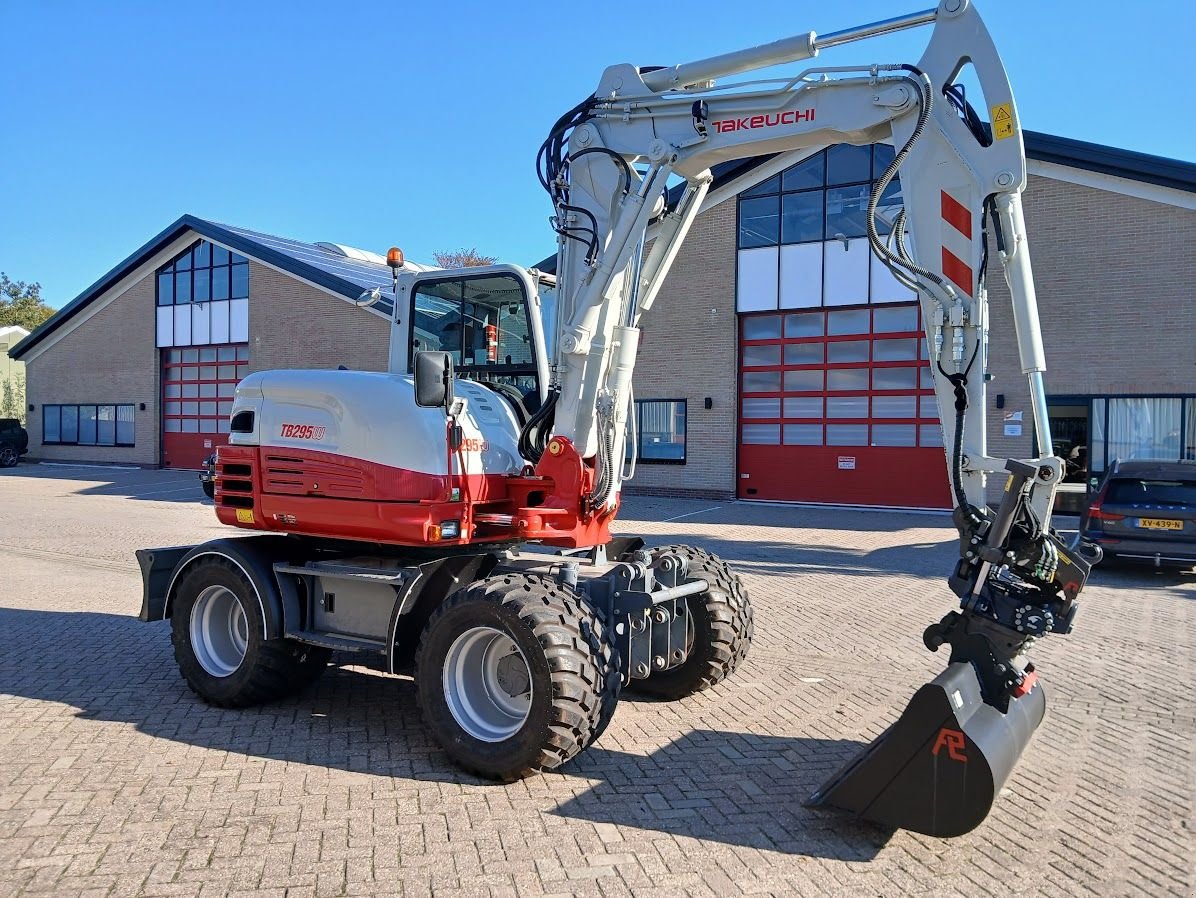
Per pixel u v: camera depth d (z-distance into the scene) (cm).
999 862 376
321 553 583
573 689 435
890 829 405
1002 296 1648
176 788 439
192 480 2594
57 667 661
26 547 1297
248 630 553
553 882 352
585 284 540
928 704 380
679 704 586
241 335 2784
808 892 349
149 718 548
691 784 452
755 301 1988
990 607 416
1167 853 386
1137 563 1113
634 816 413
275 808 417
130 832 390
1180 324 1559
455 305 623
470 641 466
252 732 525
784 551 1298
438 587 528
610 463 541
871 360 1889
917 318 1841
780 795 439
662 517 1716
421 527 502
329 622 559
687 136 524
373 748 500
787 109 495
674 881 355
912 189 455
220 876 353
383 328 2469
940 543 1389
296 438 557
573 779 457
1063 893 352
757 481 2016
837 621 838
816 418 1950
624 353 548
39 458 3381
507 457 561
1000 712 409
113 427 3166
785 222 1953
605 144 545
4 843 379
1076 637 788
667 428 2094
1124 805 437
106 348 3161
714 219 2022
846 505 1916
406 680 641
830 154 1898
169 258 2944
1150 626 833
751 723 548
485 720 468
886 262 452
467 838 388
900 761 386
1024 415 1644
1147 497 1094
